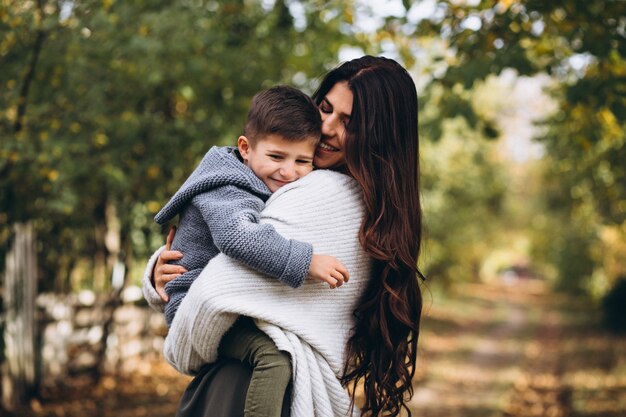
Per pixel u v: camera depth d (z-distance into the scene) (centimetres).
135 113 684
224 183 207
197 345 199
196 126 712
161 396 801
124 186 669
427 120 555
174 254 216
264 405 189
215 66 681
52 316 798
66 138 608
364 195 212
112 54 604
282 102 212
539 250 3469
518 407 892
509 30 461
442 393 966
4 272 660
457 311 2238
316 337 202
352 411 209
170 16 607
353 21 599
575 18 444
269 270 191
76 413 699
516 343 1591
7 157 522
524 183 2983
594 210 1372
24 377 712
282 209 203
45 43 532
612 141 764
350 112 216
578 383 1019
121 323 924
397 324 226
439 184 1836
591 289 2442
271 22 700
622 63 475
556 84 688
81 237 876
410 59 580
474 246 2605
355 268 213
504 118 1742
